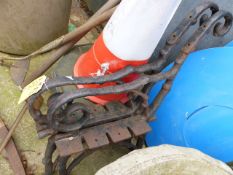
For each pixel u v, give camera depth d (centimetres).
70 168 155
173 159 114
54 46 176
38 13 196
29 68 210
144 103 148
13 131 175
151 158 113
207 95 151
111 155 180
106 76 135
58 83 127
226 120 150
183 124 155
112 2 168
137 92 142
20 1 189
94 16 169
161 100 150
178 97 156
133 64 149
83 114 135
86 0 255
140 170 110
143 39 141
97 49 152
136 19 137
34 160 176
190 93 154
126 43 143
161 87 155
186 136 156
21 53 215
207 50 163
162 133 163
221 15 140
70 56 178
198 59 160
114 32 144
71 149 133
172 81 146
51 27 208
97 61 152
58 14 205
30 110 131
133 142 180
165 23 140
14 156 171
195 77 156
